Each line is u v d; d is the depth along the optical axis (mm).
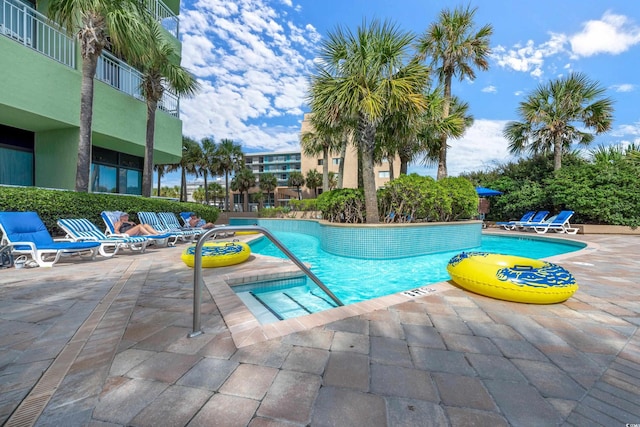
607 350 1875
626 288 3359
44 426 1163
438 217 7906
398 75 6965
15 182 8320
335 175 30734
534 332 2148
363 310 2584
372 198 7289
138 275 3953
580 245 7805
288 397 1361
